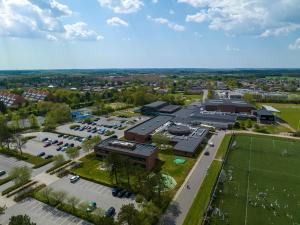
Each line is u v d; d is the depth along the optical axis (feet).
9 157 364.79
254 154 390.21
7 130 391.24
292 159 371.15
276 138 472.85
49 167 330.75
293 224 221.46
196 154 379.55
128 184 282.56
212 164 342.23
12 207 240.32
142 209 227.40
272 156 382.22
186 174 310.86
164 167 333.21
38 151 390.42
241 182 296.92
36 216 227.20
